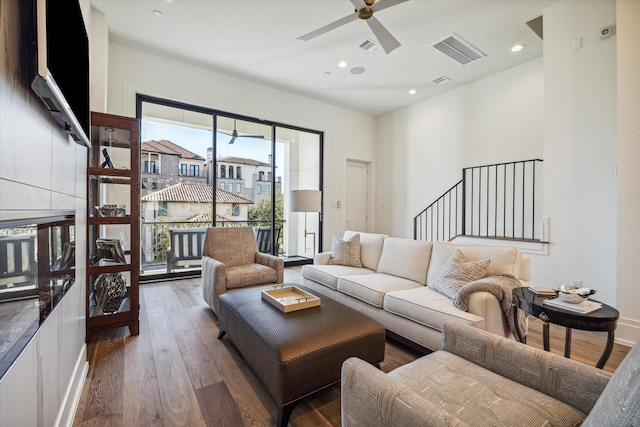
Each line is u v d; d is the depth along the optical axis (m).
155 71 4.08
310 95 5.51
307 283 3.56
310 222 5.89
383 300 2.49
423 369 1.21
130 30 3.52
